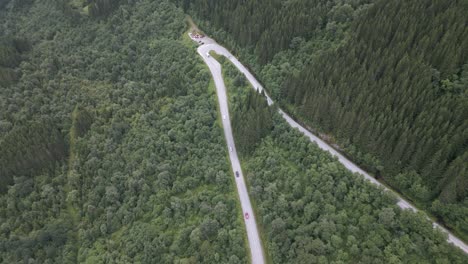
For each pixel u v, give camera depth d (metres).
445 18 112.50
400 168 105.94
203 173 126.00
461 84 103.62
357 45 126.12
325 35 146.00
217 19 183.75
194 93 158.62
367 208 99.44
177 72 169.38
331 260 95.19
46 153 138.50
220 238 107.00
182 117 146.00
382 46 122.62
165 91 162.38
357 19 134.38
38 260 116.88
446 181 94.69
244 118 132.88
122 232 118.69
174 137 139.75
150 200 121.31
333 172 109.38
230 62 171.12
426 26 116.25
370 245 93.06
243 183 126.56
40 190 131.50
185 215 116.81
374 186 103.00
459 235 95.31
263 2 167.00
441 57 108.25
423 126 100.81
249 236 111.94
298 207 106.38
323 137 130.12
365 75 118.12
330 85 123.00
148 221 119.19
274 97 148.75
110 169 133.62
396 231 94.56
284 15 157.62
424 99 103.94
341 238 97.88
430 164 96.75
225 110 152.12
